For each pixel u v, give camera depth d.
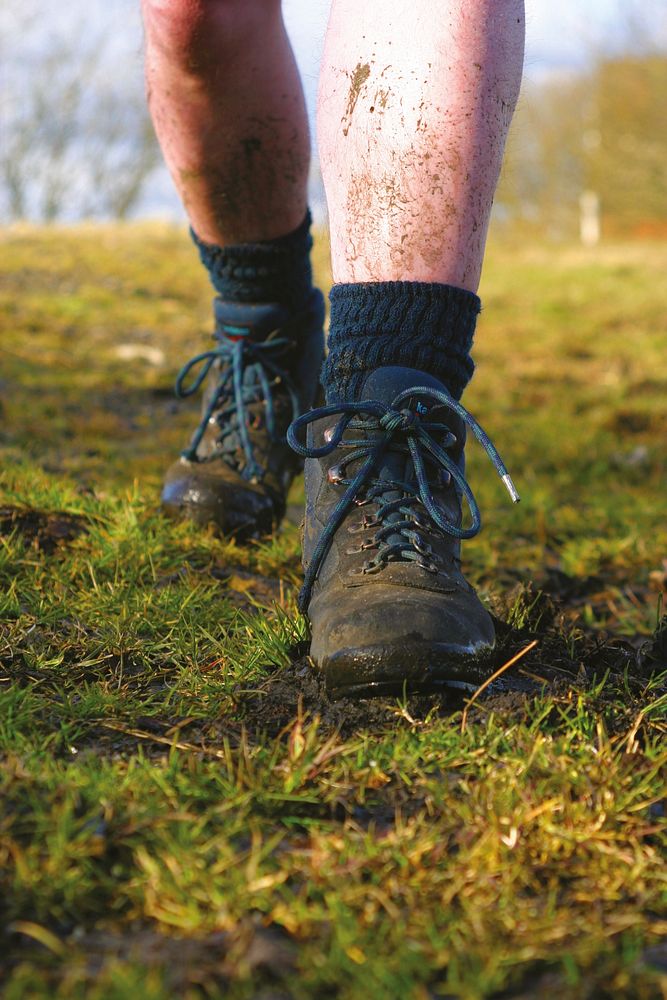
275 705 1.28
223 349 2.08
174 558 1.94
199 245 2.01
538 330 7.55
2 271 7.46
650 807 1.08
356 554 1.36
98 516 2.07
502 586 2.18
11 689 1.25
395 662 1.22
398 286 1.42
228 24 1.67
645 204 22.47
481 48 1.38
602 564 2.48
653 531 2.77
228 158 1.83
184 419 3.97
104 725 1.24
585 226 24.94
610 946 0.85
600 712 1.26
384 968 0.80
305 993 0.79
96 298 6.91
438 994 0.80
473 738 1.16
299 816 1.04
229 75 1.72
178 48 1.68
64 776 1.05
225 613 1.66
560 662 1.46
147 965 0.82
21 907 0.88
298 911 0.87
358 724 1.23
